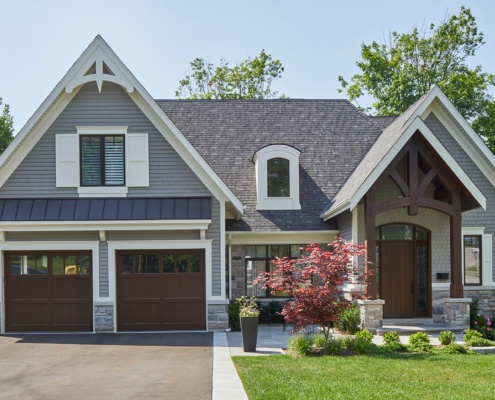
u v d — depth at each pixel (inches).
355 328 700.7
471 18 1624.0
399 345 584.4
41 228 718.5
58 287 734.5
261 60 1834.4
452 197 729.0
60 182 741.9
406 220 782.5
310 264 622.8
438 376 444.1
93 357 554.3
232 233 813.2
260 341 650.8
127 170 745.0
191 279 742.5
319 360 518.0
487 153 825.5
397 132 770.2
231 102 1011.9
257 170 863.7
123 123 749.3
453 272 731.4
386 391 391.5
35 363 526.0
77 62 732.7
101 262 732.0
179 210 730.8
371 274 622.8
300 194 876.6
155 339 665.6
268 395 378.3
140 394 399.5
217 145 935.7
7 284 734.5
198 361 526.6
